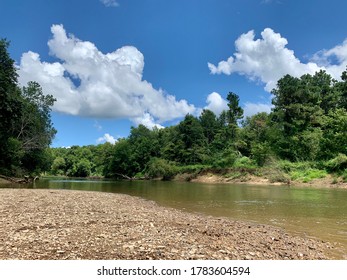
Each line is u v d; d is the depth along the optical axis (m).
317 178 54.09
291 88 74.44
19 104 53.09
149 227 12.66
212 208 22.25
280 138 73.50
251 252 9.63
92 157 159.88
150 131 125.44
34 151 65.44
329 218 17.83
